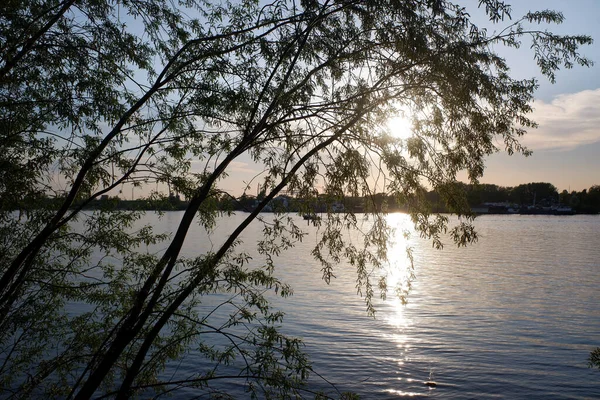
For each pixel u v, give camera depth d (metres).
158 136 7.25
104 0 6.90
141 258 7.56
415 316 23.39
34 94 6.77
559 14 6.65
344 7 6.67
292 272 37.91
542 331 21.05
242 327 18.48
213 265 6.60
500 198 195.38
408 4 6.49
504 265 47.09
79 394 6.27
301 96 6.84
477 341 19.25
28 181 6.28
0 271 7.05
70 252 7.48
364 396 13.77
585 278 37.69
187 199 7.09
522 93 6.83
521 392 14.21
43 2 6.61
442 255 58.12
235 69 7.08
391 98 6.89
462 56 6.51
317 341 18.73
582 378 15.42
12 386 8.73
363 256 7.48
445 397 13.84
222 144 7.34
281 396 7.05
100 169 6.81
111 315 7.50
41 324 7.54
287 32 7.00
